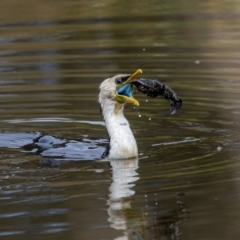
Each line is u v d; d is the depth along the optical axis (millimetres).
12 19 21938
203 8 22391
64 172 11258
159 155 12062
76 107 15188
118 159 11828
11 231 9203
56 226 9305
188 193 10219
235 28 20453
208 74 17125
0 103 15492
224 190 10281
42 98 15773
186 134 13281
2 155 12133
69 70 17641
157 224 9336
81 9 22859
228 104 15102
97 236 9016
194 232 9102
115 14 22297
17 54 18938
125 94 12078
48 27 21109
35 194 10383
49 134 13336
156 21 21422
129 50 19000
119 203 9922
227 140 12766
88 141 12852
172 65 17812
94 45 19531
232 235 8961
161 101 15594
